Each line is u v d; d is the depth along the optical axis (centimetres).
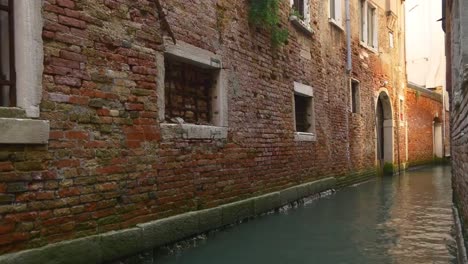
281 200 772
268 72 765
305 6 942
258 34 734
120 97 451
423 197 965
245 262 464
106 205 430
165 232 489
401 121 1677
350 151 1188
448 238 570
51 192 379
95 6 426
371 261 467
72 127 400
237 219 639
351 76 1220
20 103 361
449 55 802
